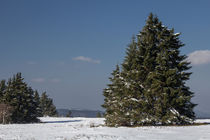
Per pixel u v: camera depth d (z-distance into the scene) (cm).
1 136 2009
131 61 3506
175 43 2989
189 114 2792
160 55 2861
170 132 1984
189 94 2789
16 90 5909
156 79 2773
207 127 2317
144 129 2262
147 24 3150
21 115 5697
